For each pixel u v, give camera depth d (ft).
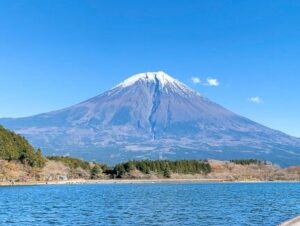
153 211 268.82
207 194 451.53
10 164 653.71
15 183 643.86
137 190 532.32
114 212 262.06
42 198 373.40
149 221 222.07
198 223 215.72
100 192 480.23
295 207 298.35
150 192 487.61
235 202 342.03
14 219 226.17
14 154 653.30
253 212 264.31
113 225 207.92
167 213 257.75
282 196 421.59
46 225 206.39
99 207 293.84
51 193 447.83
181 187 635.66
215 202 341.41
